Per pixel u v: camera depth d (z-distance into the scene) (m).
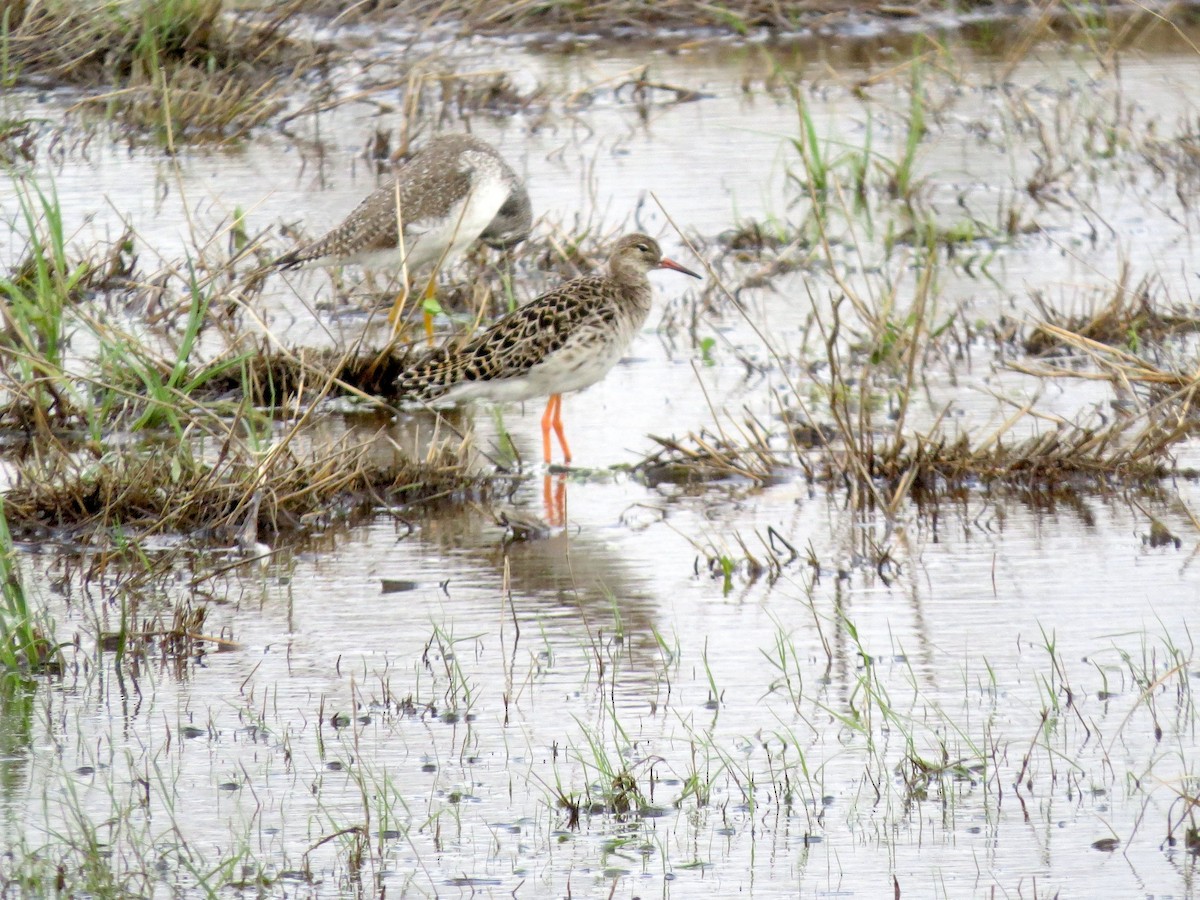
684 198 20.67
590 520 12.10
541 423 14.34
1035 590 10.55
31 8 25.98
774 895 7.38
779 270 18.22
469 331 14.73
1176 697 9.10
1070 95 25.00
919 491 12.52
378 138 22.58
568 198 20.59
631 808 8.19
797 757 8.61
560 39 29.02
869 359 13.48
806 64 26.95
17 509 11.99
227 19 27.02
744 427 13.88
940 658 9.65
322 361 15.02
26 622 9.89
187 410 13.98
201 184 21.22
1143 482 12.48
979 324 15.98
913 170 21.89
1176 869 7.49
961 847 7.75
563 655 9.86
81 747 8.84
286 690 9.49
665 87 25.08
